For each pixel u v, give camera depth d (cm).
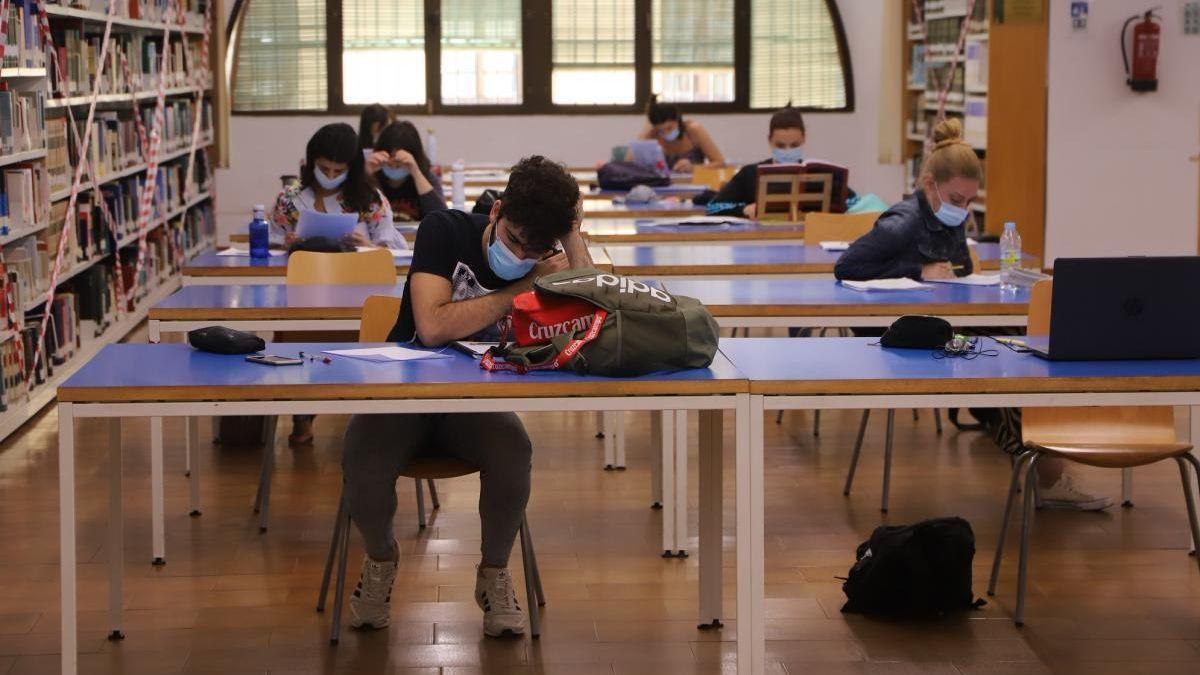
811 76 1274
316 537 446
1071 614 377
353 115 1236
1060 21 883
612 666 341
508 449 344
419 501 452
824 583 402
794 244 596
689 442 573
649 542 440
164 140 924
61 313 672
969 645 356
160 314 424
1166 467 529
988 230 915
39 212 620
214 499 489
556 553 429
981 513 472
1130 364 327
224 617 375
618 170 882
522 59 1248
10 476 520
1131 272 326
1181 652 352
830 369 317
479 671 338
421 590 396
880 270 490
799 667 341
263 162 1232
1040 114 898
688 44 1262
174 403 293
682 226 657
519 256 339
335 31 1226
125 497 491
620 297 308
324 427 598
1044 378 311
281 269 529
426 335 339
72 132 690
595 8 1248
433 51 1236
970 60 959
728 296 444
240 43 1221
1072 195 898
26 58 609
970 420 608
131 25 839
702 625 366
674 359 307
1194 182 895
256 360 321
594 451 559
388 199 668
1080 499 474
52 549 433
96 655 349
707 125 1272
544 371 306
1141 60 874
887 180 1205
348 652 350
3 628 366
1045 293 400
